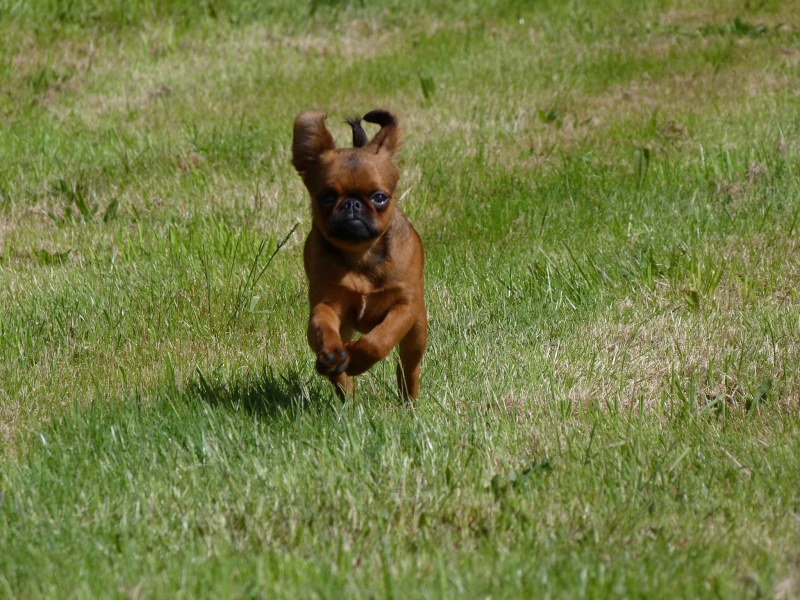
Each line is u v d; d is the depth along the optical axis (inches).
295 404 332.2
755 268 428.8
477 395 341.1
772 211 483.8
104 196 554.6
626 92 690.2
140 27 832.3
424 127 640.4
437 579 219.3
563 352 373.4
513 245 477.4
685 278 425.1
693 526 250.1
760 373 348.8
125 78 746.8
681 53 765.9
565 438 302.0
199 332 411.5
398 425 309.7
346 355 297.3
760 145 566.6
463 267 454.0
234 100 707.4
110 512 261.6
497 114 660.7
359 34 868.6
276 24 869.2
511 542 244.8
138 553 241.0
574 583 217.5
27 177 572.4
